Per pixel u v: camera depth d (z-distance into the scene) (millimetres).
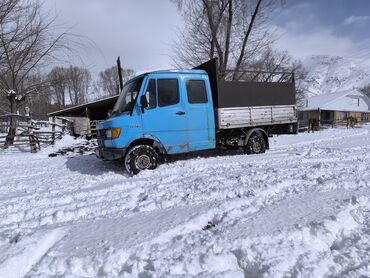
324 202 3914
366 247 2709
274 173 5695
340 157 7461
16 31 14680
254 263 2559
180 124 7492
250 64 21094
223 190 4699
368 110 51062
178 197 4602
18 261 2842
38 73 16188
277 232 3068
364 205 3754
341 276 2314
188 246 2938
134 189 5273
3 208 4742
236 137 8969
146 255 2828
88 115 26891
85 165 8828
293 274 2355
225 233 3137
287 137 16094
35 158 11172
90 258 2803
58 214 4125
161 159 8648
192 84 7727
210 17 19625
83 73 18344
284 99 9719
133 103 7047
